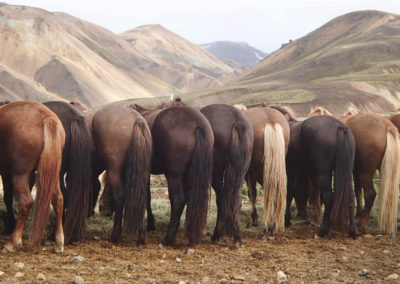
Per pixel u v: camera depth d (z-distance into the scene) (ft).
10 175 23.66
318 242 28.04
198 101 489.67
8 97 545.03
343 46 640.99
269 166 27.61
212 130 26.37
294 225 33.09
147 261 22.62
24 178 22.54
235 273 21.08
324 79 488.02
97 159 28.63
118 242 25.95
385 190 29.58
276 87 523.70
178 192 25.59
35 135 22.22
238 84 604.08
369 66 549.54
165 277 19.98
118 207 25.62
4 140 22.33
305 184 34.01
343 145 28.55
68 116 25.16
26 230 27.63
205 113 27.32
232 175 26.08
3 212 28.58
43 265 20.70
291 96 376.27
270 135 27.73
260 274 21.11
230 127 26.58
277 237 28.84
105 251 24.07
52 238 25.66
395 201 29.53
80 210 24.75
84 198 24.82
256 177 30.89
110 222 31.89
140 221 24.85
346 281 20.26
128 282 18.97
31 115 22.54
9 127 22.31
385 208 29.58
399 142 29.91
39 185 22.27
